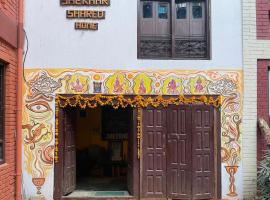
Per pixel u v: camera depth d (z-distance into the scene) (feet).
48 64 32.45
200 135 32.60
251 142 33.04
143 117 32.83
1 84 28.53
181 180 32.42
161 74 32.78
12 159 30.07
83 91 32.45
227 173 32.89
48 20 32.60
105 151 42.86
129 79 32.65
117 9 32.89
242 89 33.12
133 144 32.78
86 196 32.86
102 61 32.63
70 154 33.91
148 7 33.60
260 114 33.19
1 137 28.43
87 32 32.73
